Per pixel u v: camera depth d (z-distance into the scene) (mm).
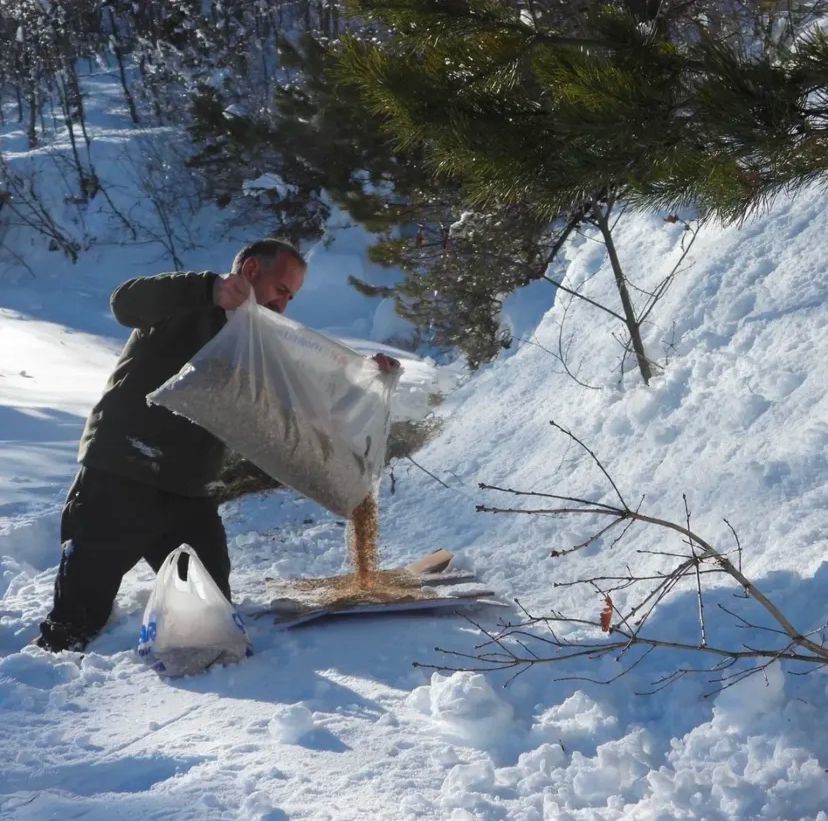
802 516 4398
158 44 28016
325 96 10672
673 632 3867
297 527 6465
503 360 9367
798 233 6797
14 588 5516
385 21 3512
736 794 2789
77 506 4387
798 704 3105
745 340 6125
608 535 5180
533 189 3275
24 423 10648
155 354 4336
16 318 22344
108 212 28578
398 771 3092
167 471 4352
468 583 4891
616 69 3076
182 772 3158
